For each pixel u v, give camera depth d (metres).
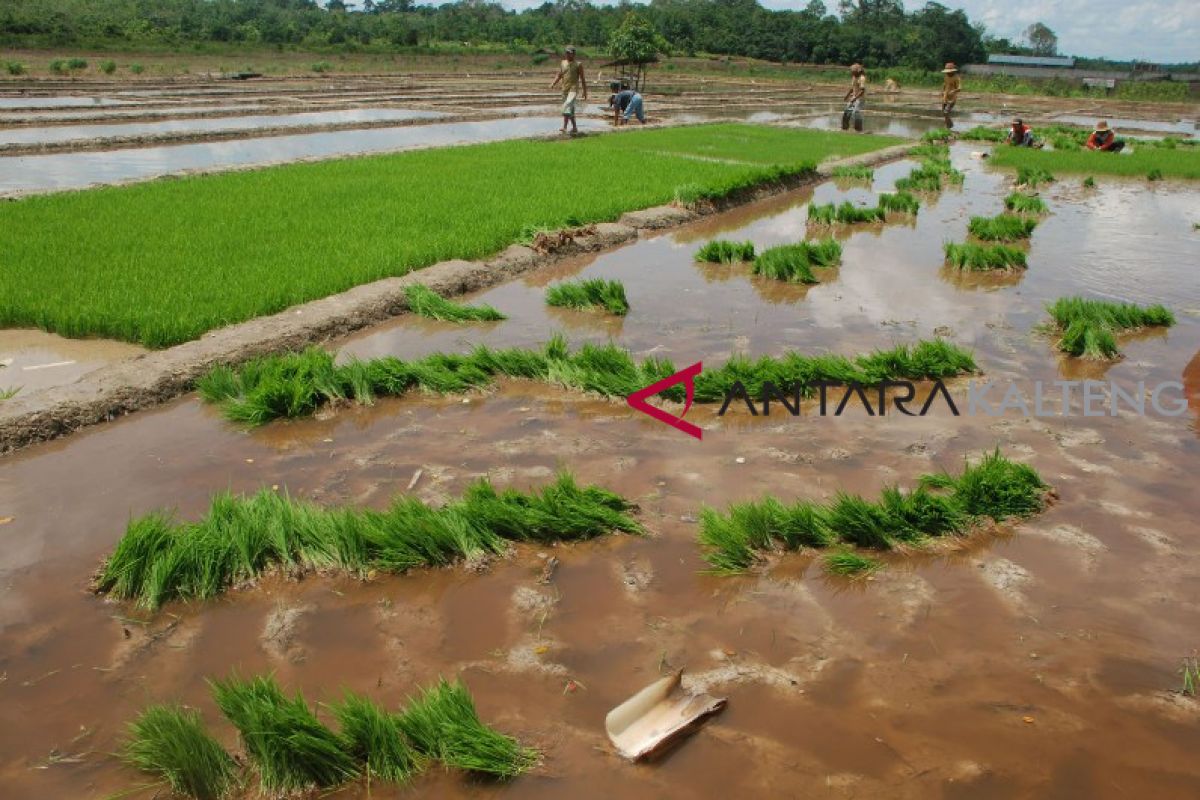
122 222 11.09
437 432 6.42
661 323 9.12
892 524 5.04
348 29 61.50
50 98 28.02
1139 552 5.01
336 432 6.40
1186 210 16.47
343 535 4.74
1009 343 8.70
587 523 5.00
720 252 11.70
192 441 6.18
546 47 64.44
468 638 4.22
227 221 11.42
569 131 23.91
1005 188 18.83
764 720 3.72
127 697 3.80
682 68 61.59
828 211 14.48
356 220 11.80
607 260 11.77
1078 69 78.56
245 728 3.45
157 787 3.36
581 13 79.75
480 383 7.18
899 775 3.45
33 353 7.23
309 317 8.24
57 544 4.88
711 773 3.45
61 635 4.18
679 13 73.44
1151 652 4.18
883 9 91.62
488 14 85.44
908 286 10.87
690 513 5.35
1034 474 5.57
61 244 9.92
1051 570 4.84
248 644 4.16
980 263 11.58
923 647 4.20
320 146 20.91
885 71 63.19
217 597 4.49
